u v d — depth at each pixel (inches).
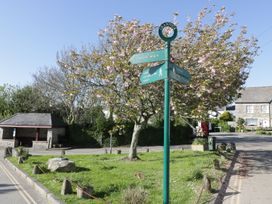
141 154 885.2
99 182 452.4
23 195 423.8
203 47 660.1
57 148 1295.5
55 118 1430.9
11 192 442.3
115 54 652.1
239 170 592.7
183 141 1541.6
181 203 343.9
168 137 253.1
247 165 657.6
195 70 638.5
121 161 729.0
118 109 715.4
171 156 800.9
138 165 636.7
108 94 690.8
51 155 949.2
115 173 538.6
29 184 498.9
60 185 443.8
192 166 590.6
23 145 1405.0
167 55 257.0
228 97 786.8
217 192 400.5
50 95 1588.3
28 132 1471.5
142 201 323.6
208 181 403.2
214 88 653.3
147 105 719.1
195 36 718.5
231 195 402.6
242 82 816.9
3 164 767.7
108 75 653.3
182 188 412.8
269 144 1258.6
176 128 1520.7
